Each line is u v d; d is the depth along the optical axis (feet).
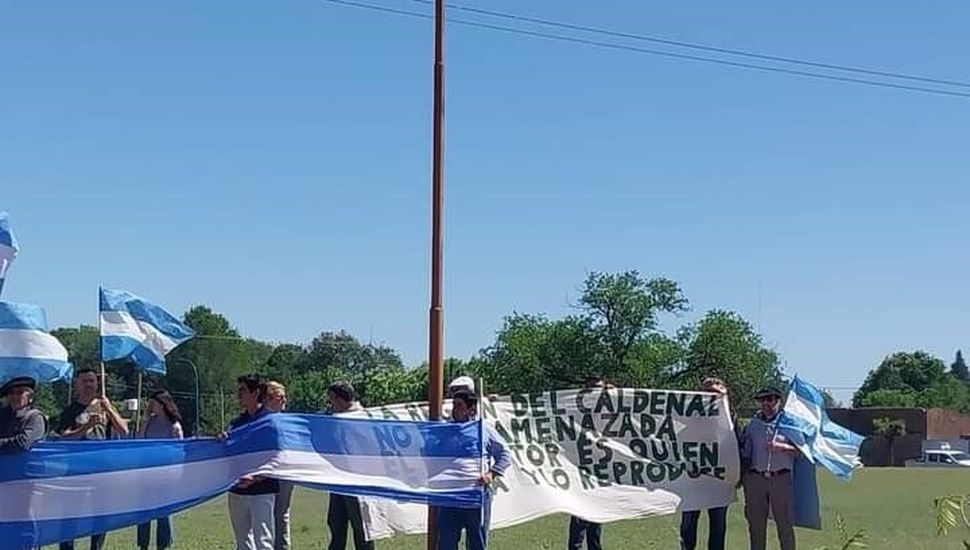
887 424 343.87
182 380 276.62
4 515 40.22
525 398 52.95
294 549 62.44
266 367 402.52
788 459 50.44
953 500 35.12
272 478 42.91
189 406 229.25
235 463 42.83
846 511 97.81
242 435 43.01
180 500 42.16
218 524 81.61
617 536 71.92
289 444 43.29
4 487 40.32
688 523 53.62
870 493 132.57
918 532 73.36
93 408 48.21
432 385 46.65
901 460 342.23
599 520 52.16
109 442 41.60
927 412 346.74
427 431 44.78
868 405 495.41
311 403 322.96
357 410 50.55
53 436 49.11
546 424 52.85
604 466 52.95
